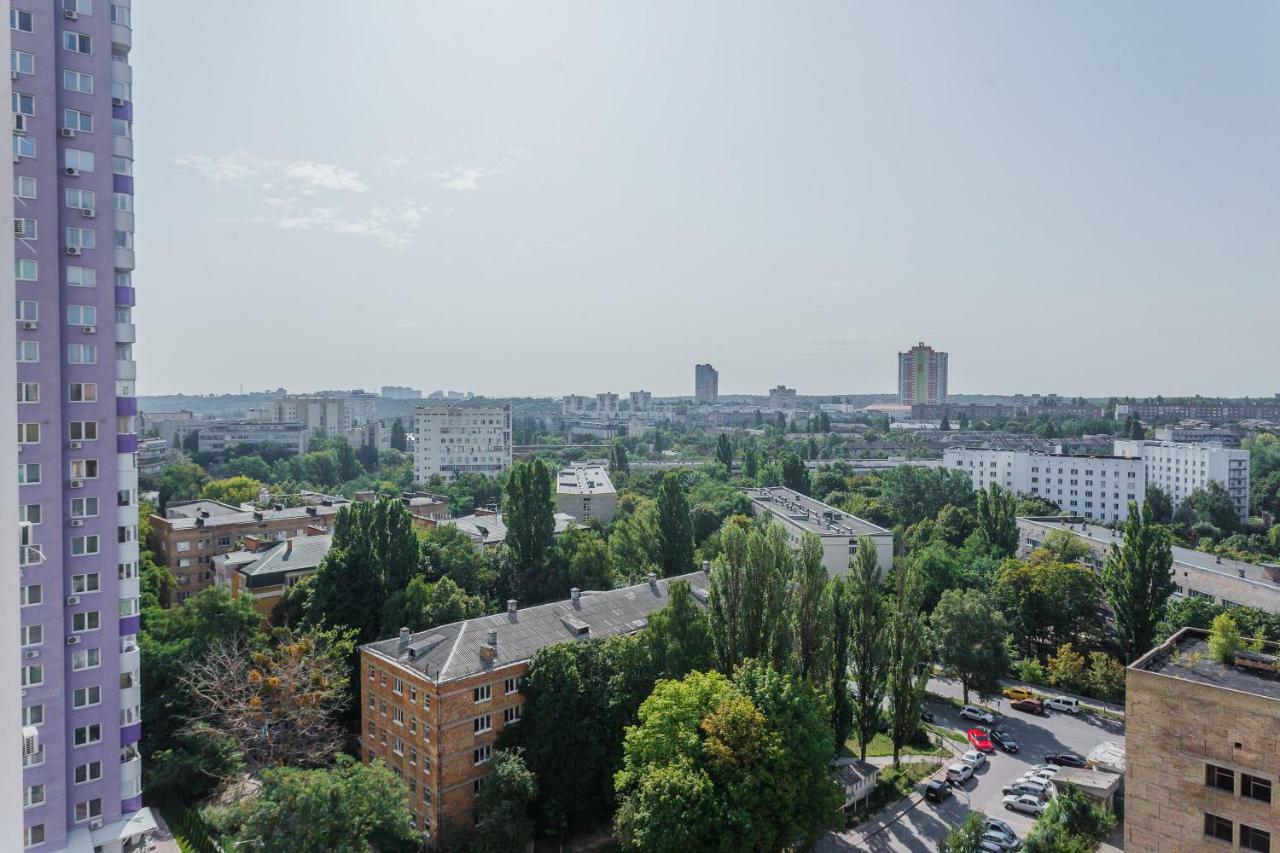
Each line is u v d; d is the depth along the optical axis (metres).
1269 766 39.66
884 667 80.81
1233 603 110.75
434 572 108.75
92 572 60.03
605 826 72.38
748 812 57.00
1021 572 118.31
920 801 77.44
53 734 57.34
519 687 72.31
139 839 61.97
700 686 63.59
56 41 59.53
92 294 60.41
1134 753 44.00
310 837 52.75
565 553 118.00
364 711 76.38
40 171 57.97
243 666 78.31
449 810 66.81
